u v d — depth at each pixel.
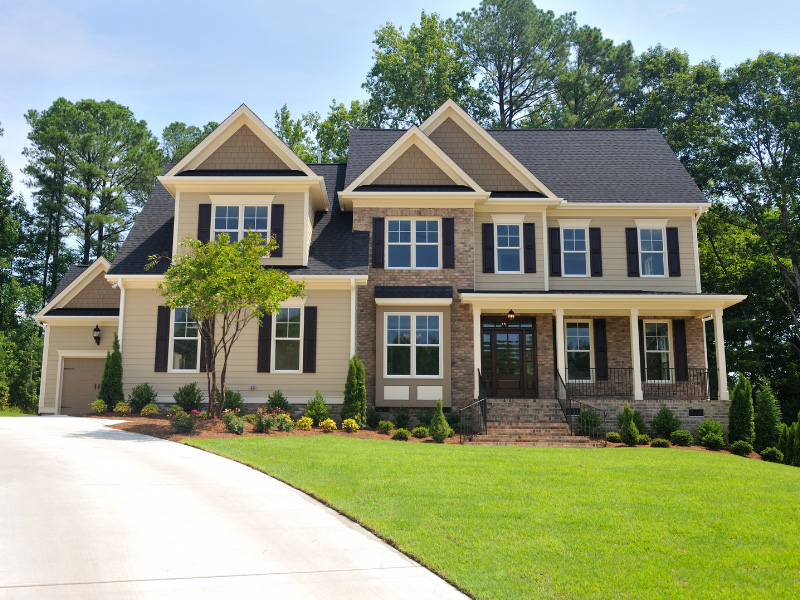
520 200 23.20
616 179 25.12
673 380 23.17
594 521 8.89
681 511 9.56
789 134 34.44
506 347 23.31
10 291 40.97
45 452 12.98
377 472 11.80
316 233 23.22
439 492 10.34
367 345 21.88
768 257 34.69
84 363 24.58
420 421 20.42
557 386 21.64
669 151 26.80
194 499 9.54
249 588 6.36
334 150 41.97
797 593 6.59
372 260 22.53
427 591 6.44
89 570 6.66
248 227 21.78
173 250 21.77
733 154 35.53
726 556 7.63
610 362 23.30
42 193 43.12
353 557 7.35
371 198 22.67
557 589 6.56
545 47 42.88
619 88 42.06
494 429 19.31
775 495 10.88
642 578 6.89
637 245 23.81
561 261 23.73
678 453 16.47
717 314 21.59
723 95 36.41
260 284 17.14
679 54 40.53
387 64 42.16
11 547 7.26
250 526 8.33
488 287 23.09
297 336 21.09
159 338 21.06
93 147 43.97
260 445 14.69
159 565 6.86
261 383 20.83
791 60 35.84
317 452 13.85
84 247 45.28
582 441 18.41
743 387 20.06
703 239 36.44
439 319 21.48
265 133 22.27
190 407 20.16
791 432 18.05
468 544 7.80
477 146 24.23
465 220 22.77
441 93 41.47
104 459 12.37
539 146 27.17
